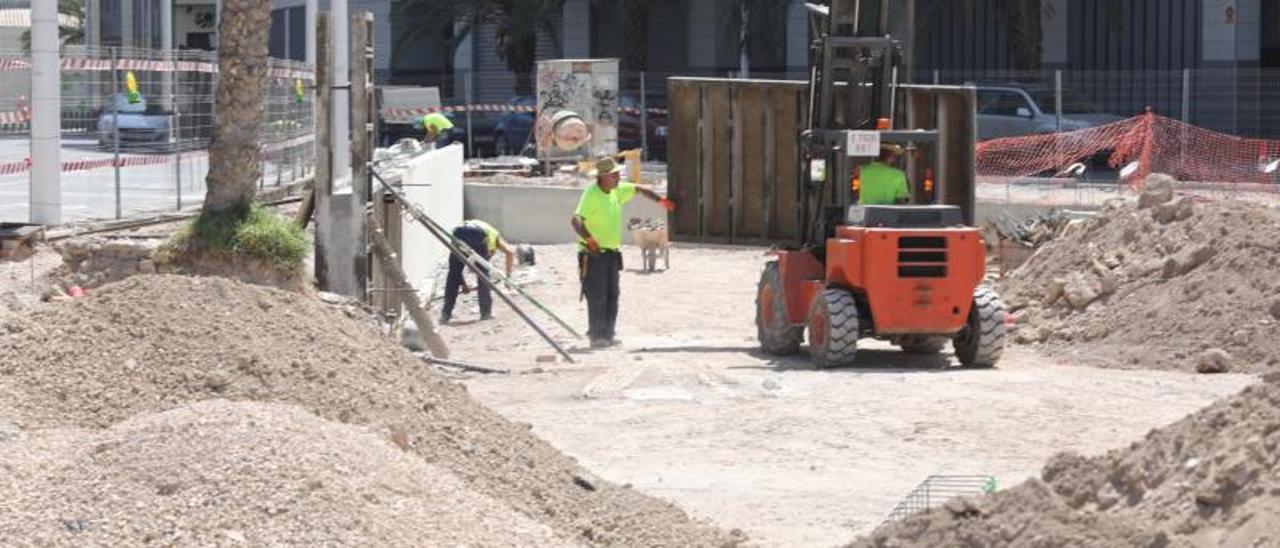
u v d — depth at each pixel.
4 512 15.52
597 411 28.56
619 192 37.69
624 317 43.25
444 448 20.45
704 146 39.56
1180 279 37.62
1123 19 88.94
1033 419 27.72
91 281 38.28
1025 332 38.62
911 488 23.09
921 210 33.62
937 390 30.23
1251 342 34.62
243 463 16.25
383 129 86.38
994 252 51.59
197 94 54.66
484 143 92.31
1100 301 38.66
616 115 76.69
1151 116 66.44
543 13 98.44
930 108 37.78
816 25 36.31
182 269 36.31
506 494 19.86
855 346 33.38
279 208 55.69
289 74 62.09
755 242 39.72
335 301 34.06
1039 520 15.44
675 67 101.38
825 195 35.38
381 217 38.06
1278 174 65.62
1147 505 16.75
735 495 22.70
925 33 84.44
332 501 15.89
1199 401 29.42
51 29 46.22
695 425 27.36
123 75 52.66
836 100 36.09
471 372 32.66
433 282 47.53
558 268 52.75
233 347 21.19
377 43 110.56
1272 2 88.69
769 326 36.19
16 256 42.69
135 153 52.84
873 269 33.28
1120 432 26.70
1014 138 69.62
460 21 103.06
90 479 16.12
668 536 19.53
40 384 20.53
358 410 20.50
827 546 20.00
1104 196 60.38
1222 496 16.03
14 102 49.12
